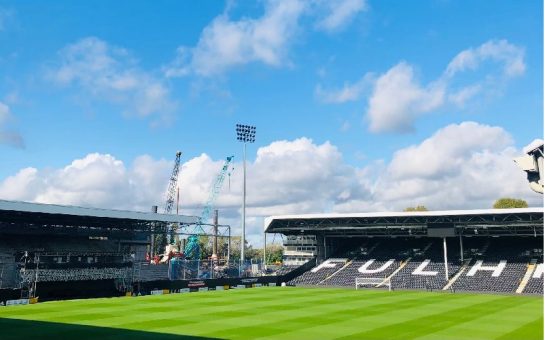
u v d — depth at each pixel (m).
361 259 91.19
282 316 42.00
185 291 71.56
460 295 65.06
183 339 30.64
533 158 10.91
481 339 30.75
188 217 76.00
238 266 93.75
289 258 100.25
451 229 76.75
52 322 37.56
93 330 33.81
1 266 60.56
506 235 80.69
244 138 92.88
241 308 48.06
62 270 59.97
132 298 58.72
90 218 70.56
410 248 92.94
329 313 44.22
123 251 76.31
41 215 65.19
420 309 47.75
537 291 67.12
